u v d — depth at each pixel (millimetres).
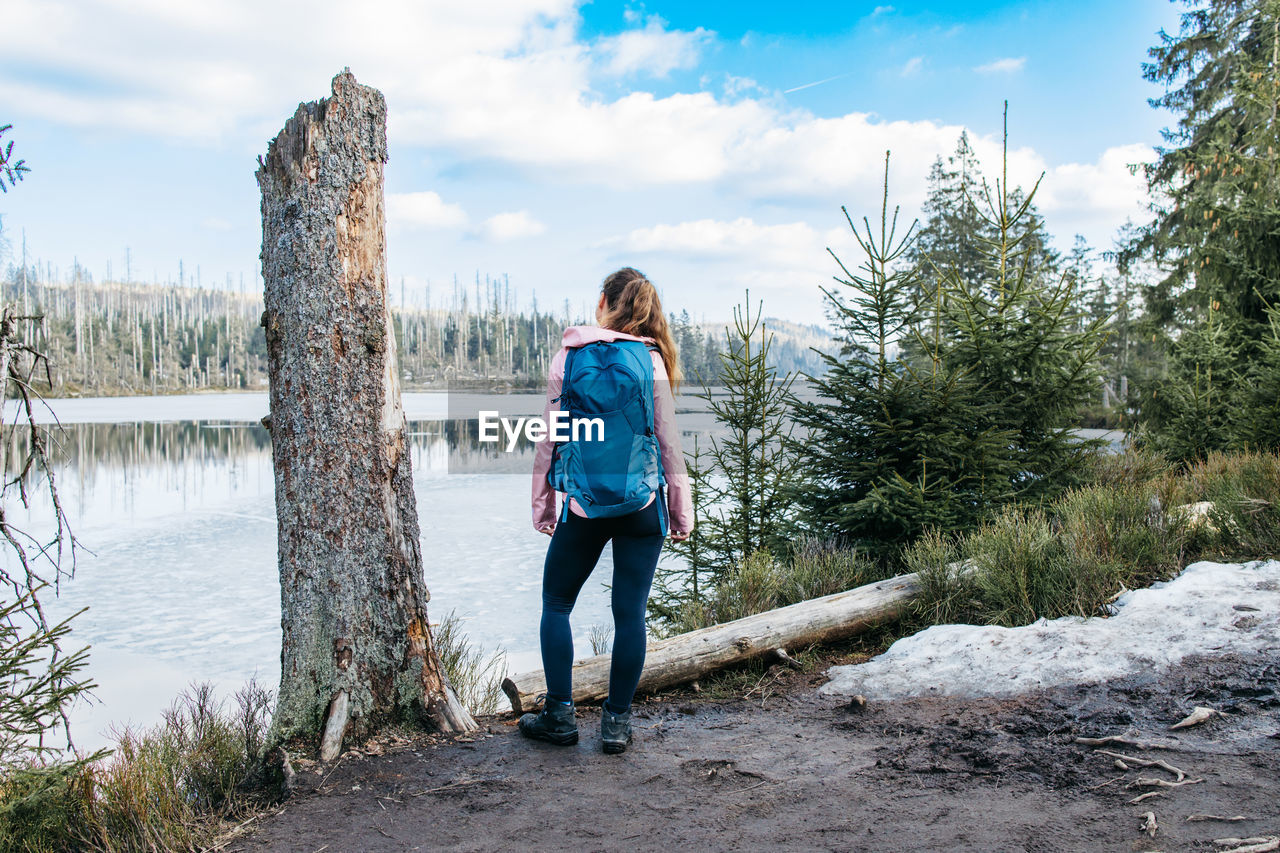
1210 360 10781
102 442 37906
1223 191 12203
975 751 2859
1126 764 2605
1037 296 6055
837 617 4438
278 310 3252
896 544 5484
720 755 3047
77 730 5516
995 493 5480
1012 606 4328
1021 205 6234
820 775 2783
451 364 145500
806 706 3600
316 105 3244
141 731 3521
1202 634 3584
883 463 5598
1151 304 17406
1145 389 12742
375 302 3295
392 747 3145
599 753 3109
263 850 2428
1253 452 7672
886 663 3932
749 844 2295
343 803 2730
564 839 2402
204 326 155375
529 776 2893
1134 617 3873
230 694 6305
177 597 10219
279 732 3084
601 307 3297
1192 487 6117
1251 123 13680
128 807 2525
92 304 166375
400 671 3273
